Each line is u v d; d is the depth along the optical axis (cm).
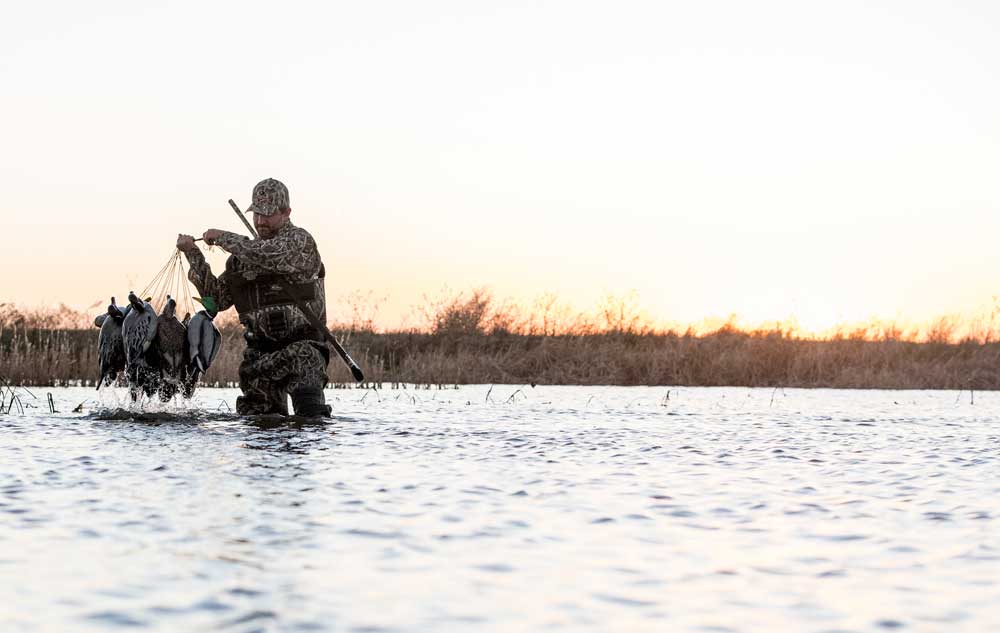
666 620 309
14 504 474
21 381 1767
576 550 399
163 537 406
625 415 1162
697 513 482
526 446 771
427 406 1297
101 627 292
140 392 1034
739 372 2427
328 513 462
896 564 383
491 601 326
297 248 1022
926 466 676
